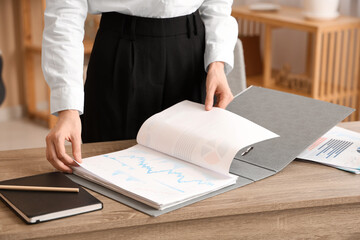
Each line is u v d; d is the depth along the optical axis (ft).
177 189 3.94
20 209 3.59
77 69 4.59
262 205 3.87
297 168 4.56
